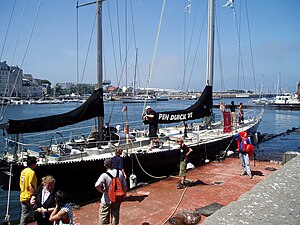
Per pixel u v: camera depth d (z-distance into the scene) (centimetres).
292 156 1072
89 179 988
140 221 695
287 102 8169
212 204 784
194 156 1296
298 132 3000
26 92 12406
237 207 249
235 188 934
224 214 237
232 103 1894
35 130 937
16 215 1075
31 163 688
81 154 1037
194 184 986
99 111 1108
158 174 1166
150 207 786
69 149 1077
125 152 1092
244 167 1080
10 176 876
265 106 8050
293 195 269
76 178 965
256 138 2091
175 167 1211
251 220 225
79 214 752
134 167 1080
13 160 942
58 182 941
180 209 768
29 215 675
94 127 1298
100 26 1202
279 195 270
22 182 673
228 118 1681
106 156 1057
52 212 524
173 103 8106
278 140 2486
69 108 8350
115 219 590
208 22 1817
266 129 4072
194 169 1188
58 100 12175
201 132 1686
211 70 1822
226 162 1315
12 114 6022
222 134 1619
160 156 1149
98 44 1191
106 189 582
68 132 3014
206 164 1276
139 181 1114
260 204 252
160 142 1218
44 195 546
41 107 8981
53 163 920
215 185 970
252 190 289
